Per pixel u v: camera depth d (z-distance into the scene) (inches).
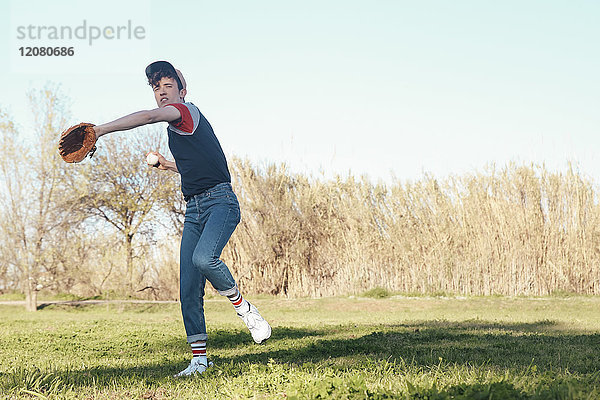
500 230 784.9
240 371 167.2
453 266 789.9
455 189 810.8
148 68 178.9
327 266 839.1
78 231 852.0
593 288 766.5
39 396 135.9
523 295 767.1
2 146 812.6
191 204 175.6
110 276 847.1
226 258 854.5
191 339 176.9
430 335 328.8
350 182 850.8
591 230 771.4
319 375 147.2
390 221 823.1
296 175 882.1
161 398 139.6
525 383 135.4
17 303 834.8
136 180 881.5
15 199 818.8
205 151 170.7
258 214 853.8
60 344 310.2
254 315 173.0
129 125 155.9
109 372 181.2
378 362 188.7
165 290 865.5
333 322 506.9
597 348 251.6
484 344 272.2
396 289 810.2
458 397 110.3
